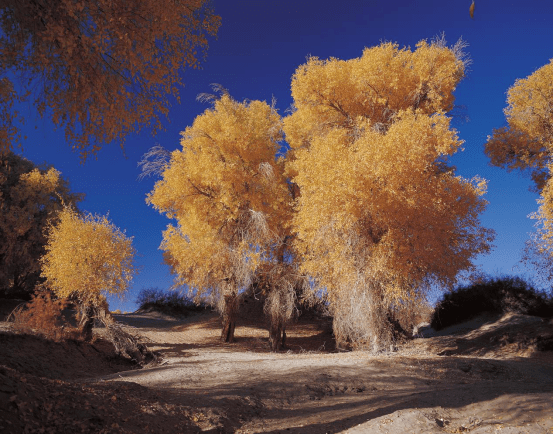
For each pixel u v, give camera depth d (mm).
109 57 7105
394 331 14234
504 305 19219
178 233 18438
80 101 6930
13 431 3727
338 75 17469
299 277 17281
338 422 5648
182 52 7434
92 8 6117
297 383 8258
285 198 18312
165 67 7133
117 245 14477
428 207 12273
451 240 13375
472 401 5617
